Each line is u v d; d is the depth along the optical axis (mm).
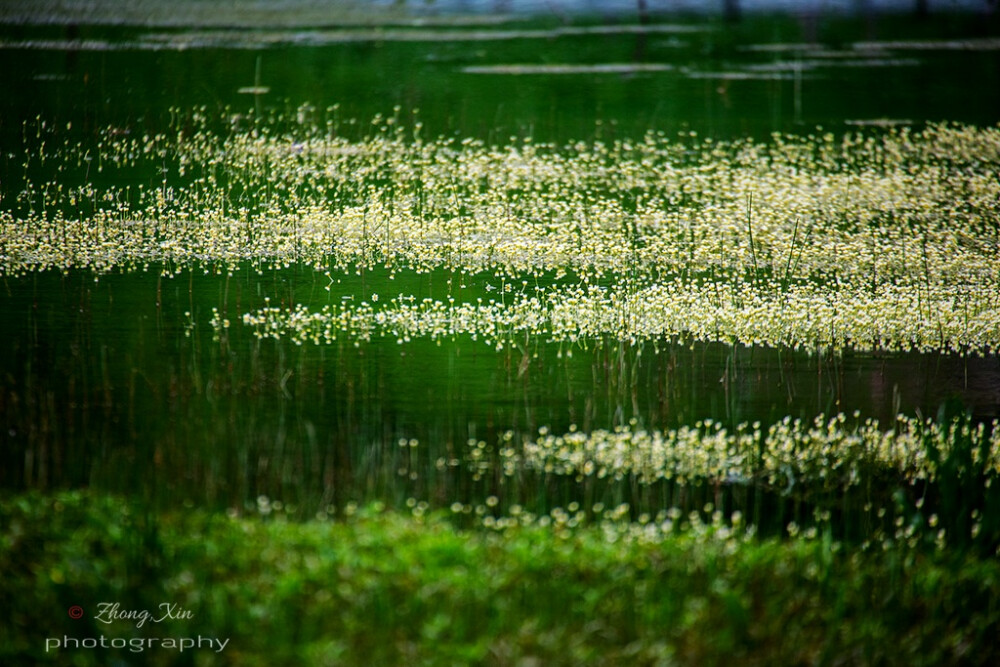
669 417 18094
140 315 22344
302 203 30359
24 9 58531
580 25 58344
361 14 61719
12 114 37938
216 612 10812
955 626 11969
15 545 11977
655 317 22703
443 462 16188
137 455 15875
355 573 11500
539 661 10469
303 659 10273
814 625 11641
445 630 10766
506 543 12664
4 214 28688
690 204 30672
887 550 13461
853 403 18781
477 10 63844
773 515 15070
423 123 38688
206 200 30469
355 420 17609
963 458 15500
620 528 13578
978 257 26719
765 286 24609
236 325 21938
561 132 37906
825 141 36844
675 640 11023
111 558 11852
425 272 25594
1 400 17844
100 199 30281
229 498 14523
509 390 19141
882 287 24547
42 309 22484
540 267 26000
